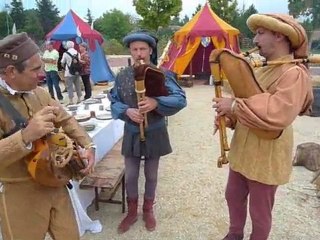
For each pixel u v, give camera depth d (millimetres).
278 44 2080
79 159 1823
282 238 3023
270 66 2156
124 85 2793
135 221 3232
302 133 6105
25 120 1701
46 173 1704
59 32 11391
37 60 1688
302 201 3641
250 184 2330
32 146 1613
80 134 2035
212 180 4172
